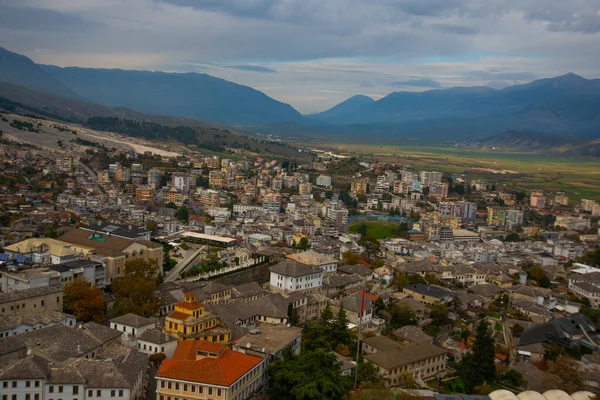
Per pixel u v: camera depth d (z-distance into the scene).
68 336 172.88
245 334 194.88
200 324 190.38
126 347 176.25
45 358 158.50
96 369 149.50
